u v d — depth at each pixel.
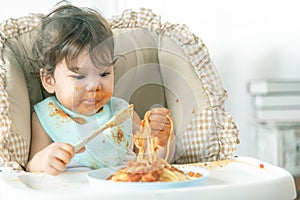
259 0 2.05
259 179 0.93
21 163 1.08
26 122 1.12
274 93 1.99
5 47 1.18
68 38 1.12
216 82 1.18
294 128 1.98
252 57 2.06
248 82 2.07
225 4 2.00
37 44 1.19
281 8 2.07
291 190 0.91
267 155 2.01
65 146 0.98
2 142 1.04
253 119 2.05
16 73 1.15
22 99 1.13
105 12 1.63
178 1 1.88
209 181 0.94
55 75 1.17
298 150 1.98
